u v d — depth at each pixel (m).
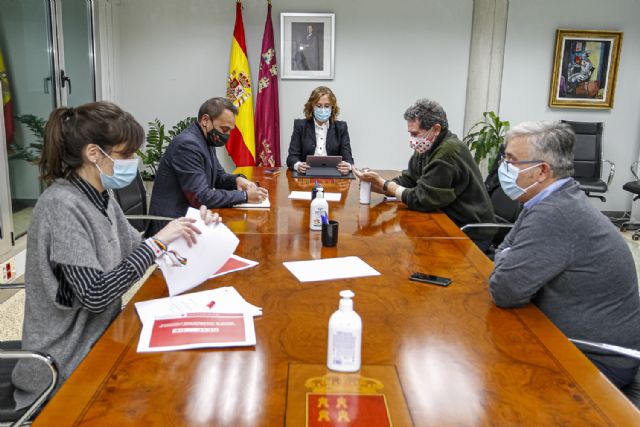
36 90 3.98
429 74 5.47
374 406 0.97
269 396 0.99
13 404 1.35
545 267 1.42
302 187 3.25
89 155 1.33
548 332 1.30
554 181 1.57
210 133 2.75
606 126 5.65
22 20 3.78
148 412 0.94
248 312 1.36
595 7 5.41
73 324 1.38
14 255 3.45
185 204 2.76
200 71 5.43
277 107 5.39
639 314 1.51
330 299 1.48
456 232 2.26
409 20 5.36
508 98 5.55
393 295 1.52
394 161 5.63
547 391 1.03
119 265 1.35
